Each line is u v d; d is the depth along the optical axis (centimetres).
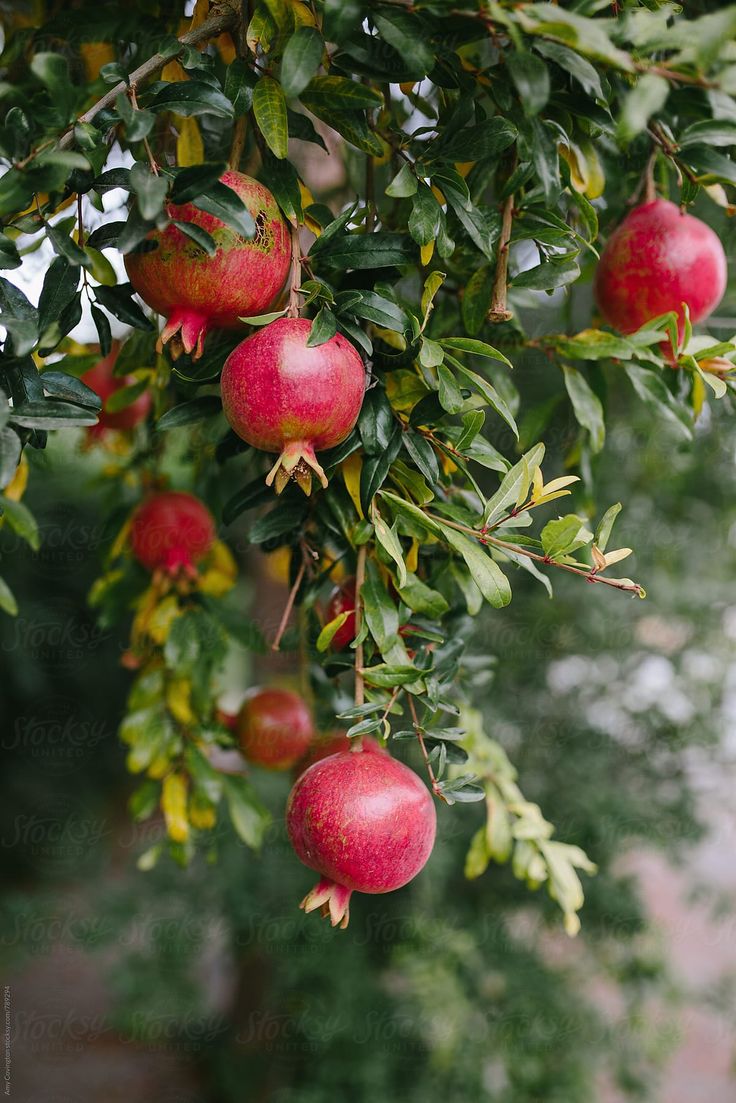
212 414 143
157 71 122
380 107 132
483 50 135
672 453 385
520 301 175
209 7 143
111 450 258
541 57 116
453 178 128
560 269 143
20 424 109
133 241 104
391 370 135
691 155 129
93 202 139
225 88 126
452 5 108
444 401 125
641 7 127
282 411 111
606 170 187
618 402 370
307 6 127
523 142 128
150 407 232
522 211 142
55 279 117
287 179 126
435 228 124
